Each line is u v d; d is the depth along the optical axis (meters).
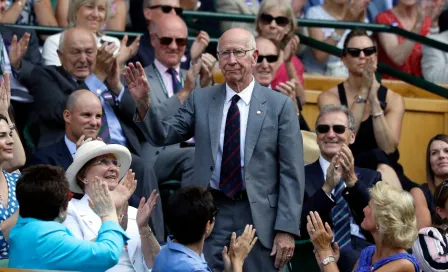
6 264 25.38
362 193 29.83
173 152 33.31
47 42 36.78
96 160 26.56
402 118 38.19
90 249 23.61
